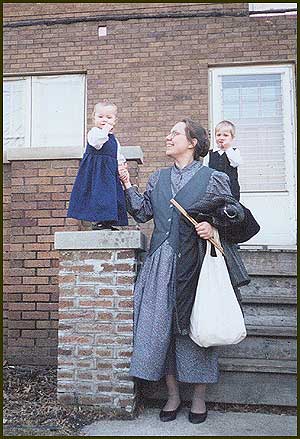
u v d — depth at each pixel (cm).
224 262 307
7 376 402
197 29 687
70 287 337
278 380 335
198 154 350
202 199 314
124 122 680
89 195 332
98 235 335
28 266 430
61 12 712
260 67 681
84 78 711
